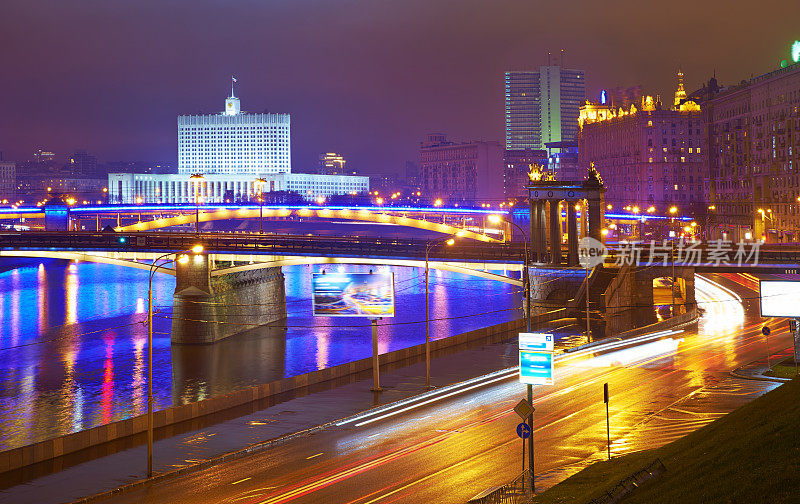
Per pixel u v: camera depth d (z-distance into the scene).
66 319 142.12
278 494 44.72
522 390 71.25
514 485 40.91
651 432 53.62
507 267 129.88
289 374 96.88
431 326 134.25
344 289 75.50
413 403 69.25
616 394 66.81
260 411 67.94
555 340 99.19
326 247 135.50
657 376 73.69
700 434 44.53
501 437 54.72
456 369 84.50
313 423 63.25
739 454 34.84
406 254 132.38
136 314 147.75
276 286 147.12
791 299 77.56
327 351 112.38
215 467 52.28
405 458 50.88
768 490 30.16
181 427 63.41
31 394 86.19
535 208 129.25
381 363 87.12
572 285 123.94
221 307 124.12
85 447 57.91
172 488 47.84
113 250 129.12
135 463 53.81
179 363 104.38
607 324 113.25
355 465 49.97
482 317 143.50
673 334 102.50
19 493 48.03
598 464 45.28
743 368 75.69
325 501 42.84
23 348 114.88
